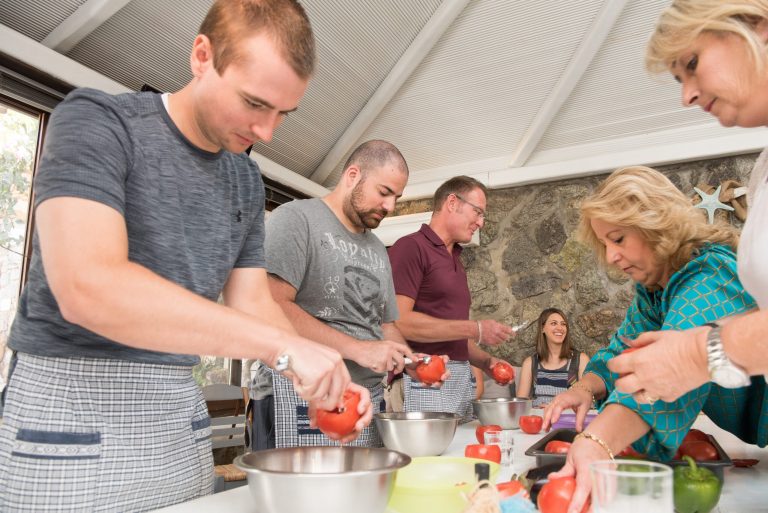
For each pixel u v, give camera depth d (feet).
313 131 12.97
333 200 5.95
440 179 15.05
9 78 8.14
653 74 3.33
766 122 3.01
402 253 8.02
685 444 3.67
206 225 3.61
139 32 9.04
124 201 3.02
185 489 3.39
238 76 3.01
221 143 3.39
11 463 2.95
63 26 8.35
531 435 5.66
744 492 3.37
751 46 2.74
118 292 2.58
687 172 12.84
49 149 2.85
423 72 12.41
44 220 2.70
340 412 3.43
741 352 2.36
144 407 3.24
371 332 5.86
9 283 8.24
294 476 2.47
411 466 3.34
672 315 3.45
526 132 13.39
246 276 4.09
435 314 8.13
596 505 2.21
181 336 2.65
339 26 10.36
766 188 3.04
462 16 11.07
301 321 5.11
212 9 3.11
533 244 14.20
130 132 3.19
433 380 5.54
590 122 13.14
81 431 3.00
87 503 2.96
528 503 2.72
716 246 3.72
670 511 2.12
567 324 13.19
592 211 4.15
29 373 3.07
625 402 3.18
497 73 12.09
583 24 10.71
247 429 5.64
